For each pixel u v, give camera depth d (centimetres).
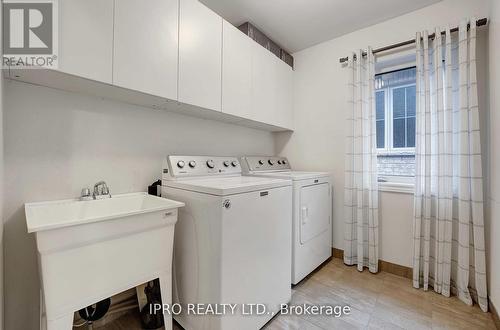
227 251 113
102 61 113
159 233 117
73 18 104
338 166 235
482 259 151
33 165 120
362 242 206
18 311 117
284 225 152
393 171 214
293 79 269
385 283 185
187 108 166
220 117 198
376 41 212
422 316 144
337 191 236
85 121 137
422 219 181
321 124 248
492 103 147
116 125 149
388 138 218
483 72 162
